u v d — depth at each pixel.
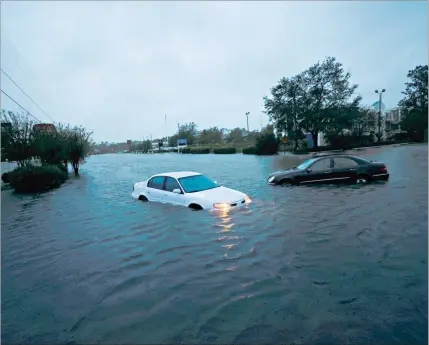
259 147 44.34
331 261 4.52
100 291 3.97
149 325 3.13
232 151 55.12
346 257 4.64
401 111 52.03
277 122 44.16
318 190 10.77
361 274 4.04
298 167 12.90
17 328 3.21
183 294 3.75
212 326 3.06
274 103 43.94
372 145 43.81
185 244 5.60
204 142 85.19
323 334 2.85
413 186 10.66
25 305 3.71
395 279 3.86
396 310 3.18
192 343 2.81
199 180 9.39
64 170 23.67
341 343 2.71
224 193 8.62
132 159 54.81
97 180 19.69
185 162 35.00
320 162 12.34
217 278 4.14
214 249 5.27
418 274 3.96
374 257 4.58
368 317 3.08
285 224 6.59
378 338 2.76
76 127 31.12
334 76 41.19
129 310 3.45
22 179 15.50
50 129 24.94
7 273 4.79
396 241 5.21
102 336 2.99
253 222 6.83
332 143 41.03
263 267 4.43
